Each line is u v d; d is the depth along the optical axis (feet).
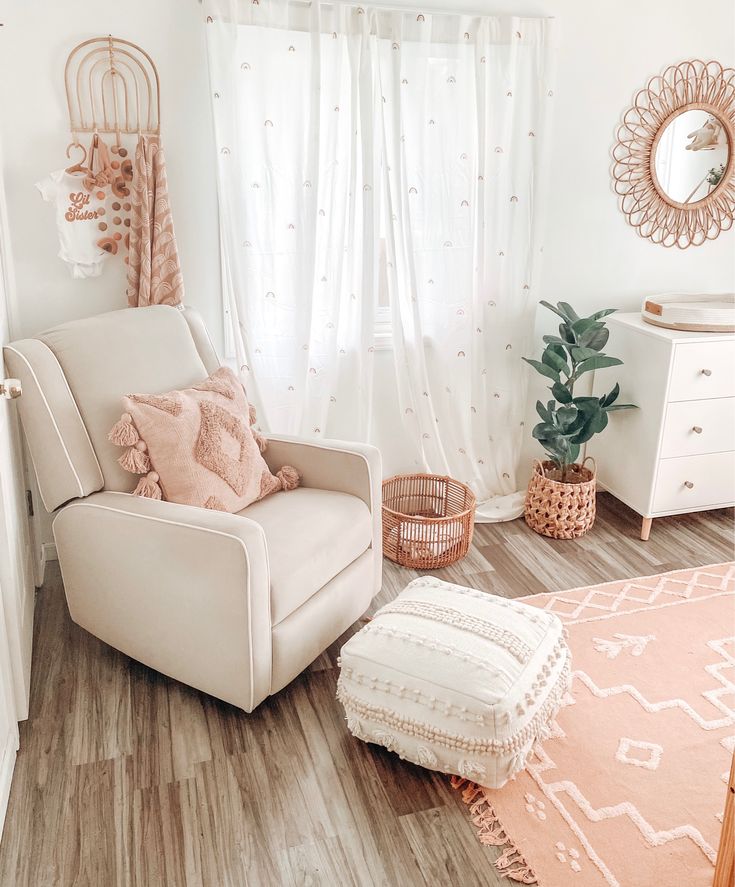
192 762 6.21
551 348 9.36
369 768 6.19
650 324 9.87
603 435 10.68
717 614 8.23
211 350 8.29
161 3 7.95
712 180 10.53
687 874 5.26
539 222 9.71
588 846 5.47
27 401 6.71
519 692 5.72
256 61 8.16
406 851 5.46
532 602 8.45
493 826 5.65
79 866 5.30
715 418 9.70
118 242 8.40
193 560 6.18
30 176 8.00
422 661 5.90
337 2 8.25
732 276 11.16
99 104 8.05
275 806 5.81
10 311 7.99
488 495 10.70
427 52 8.73
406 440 10.33
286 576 6.46
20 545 7.32
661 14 9.64
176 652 6.63
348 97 8.65
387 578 8.98
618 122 9.92
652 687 7.08
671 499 9.90
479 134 9.14
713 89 10.14
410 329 9.71
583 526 9.99
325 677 7.29
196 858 5.37
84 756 6.25
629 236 10.47
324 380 9.46
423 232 9.39
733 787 4.61
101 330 7.32
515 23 8.91
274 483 7.73
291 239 8.82
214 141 8.25
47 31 7.70
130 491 7.09
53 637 7.80
